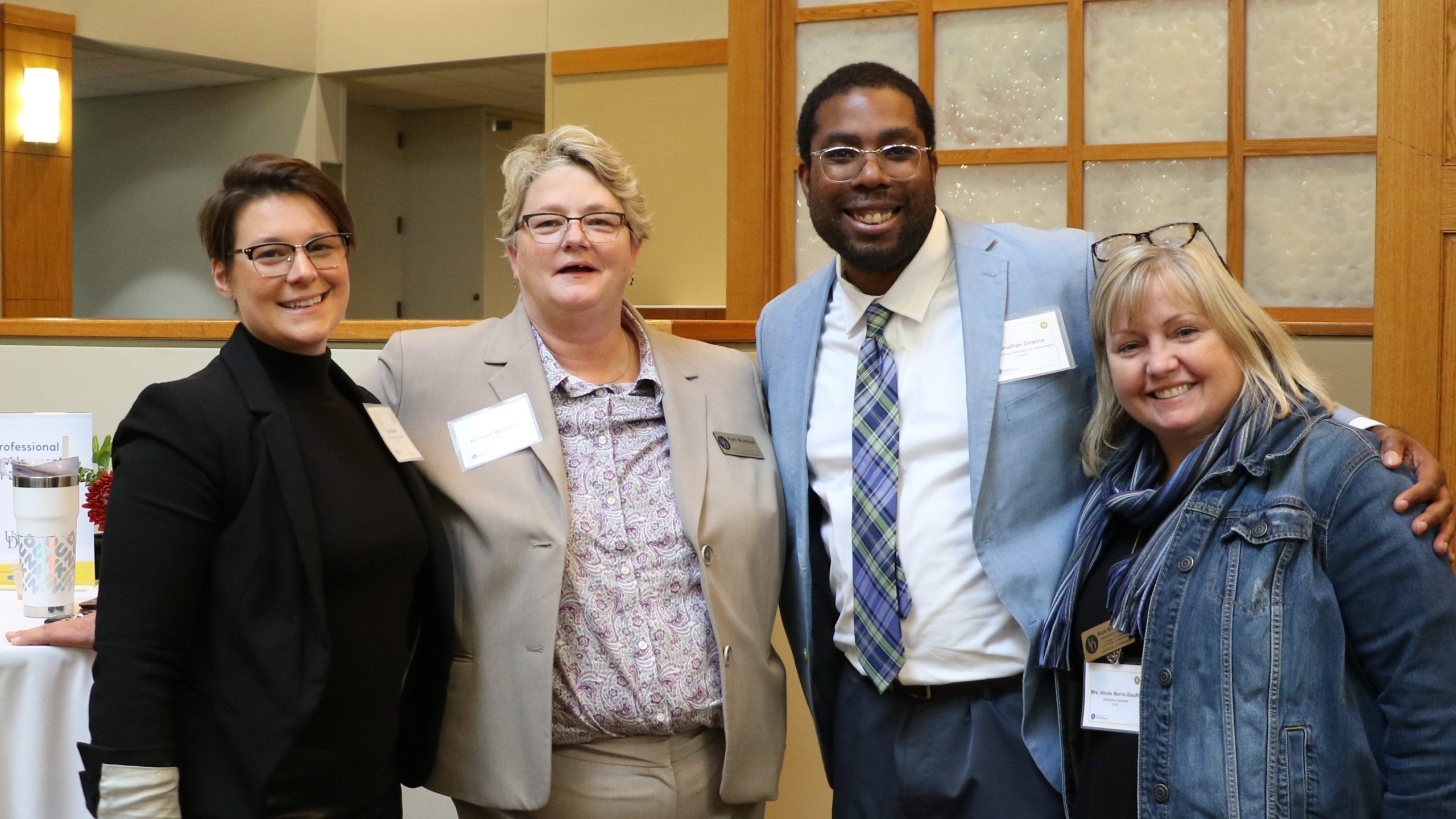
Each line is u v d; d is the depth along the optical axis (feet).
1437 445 7.48
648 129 23.90
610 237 6.05
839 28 9.21
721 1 22.94
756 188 9.31
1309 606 4.69
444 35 26.63
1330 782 4.57
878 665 5.89
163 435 4.82
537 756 5.62
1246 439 4.98
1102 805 5.21
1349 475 4.74
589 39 24.44
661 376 6.41
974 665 5.84
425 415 6.22
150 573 4.73
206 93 30.17
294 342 5.23
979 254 6.28
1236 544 4.89
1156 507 5.20
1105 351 5.57
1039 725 5.70
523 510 5.81
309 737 4.97
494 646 5.77
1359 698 4.71
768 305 6.99
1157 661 4.98
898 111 6.01
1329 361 8.10
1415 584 4.53
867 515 5.98
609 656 5.71
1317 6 8.38
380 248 33.81
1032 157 8.87
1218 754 4.73
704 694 5.90
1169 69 8.68
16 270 24.22
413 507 5.55
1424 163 7.43
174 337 9.95
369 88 30.45
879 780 6.00
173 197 31.04
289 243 5.11
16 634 5.82
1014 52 8.89
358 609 5.14
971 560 5.87
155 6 25.70
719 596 5.98
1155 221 8.74
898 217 6.02
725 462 6.34
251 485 4.96
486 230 33.53
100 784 4.61
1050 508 5.97
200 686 4.90
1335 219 8.41
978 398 5.92
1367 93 8.31
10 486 7.22
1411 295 7.51
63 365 10.21
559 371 6.19
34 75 24.00
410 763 5.92
